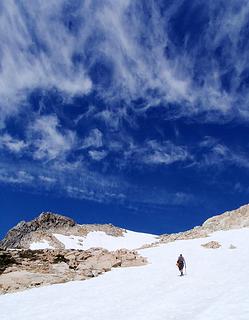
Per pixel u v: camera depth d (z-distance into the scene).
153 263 54.62
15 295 39.16
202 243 69.56
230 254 57.53
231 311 25.81
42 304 34.72
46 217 141.25
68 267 51.50
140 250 66.50
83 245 126.62
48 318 29.61
